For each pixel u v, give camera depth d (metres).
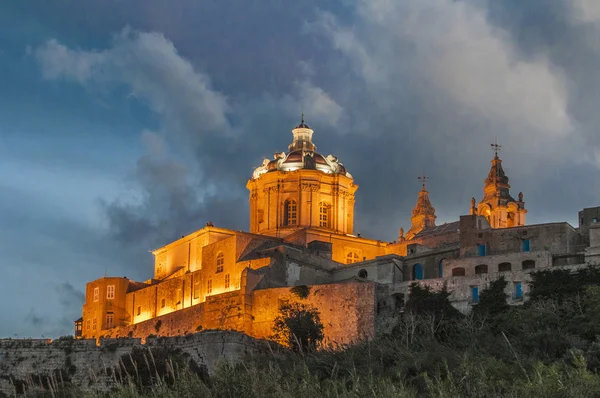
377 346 138.38
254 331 166.75
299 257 177.75
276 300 166.00
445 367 119.75
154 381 136.75
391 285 163.25
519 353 132.00
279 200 195.50
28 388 146.38
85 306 196.12
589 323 141.38
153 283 195.75
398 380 122.44
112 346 153.12
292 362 137.38
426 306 158.62
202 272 184.50
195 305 175.12
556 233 163.38
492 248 166.75
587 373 115.56
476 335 143.62
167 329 179.50
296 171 195.75
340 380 120.50
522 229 165.50
